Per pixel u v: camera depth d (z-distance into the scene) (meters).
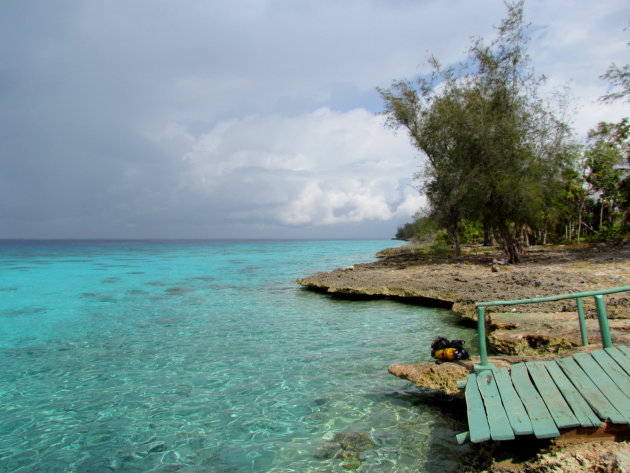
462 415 6.50
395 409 6.79
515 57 22.89
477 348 9.76
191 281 24.97
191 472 5.14
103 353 10.05
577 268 17.81
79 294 19.86
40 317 14.44
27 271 32.22
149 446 5.78
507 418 4.63
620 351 5.84
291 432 6.10
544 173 21.97
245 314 14.56
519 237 26.55
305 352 9.91
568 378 5.36
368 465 5.20
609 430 4.28
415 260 28.12
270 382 8.04
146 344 10.80
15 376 8.50
